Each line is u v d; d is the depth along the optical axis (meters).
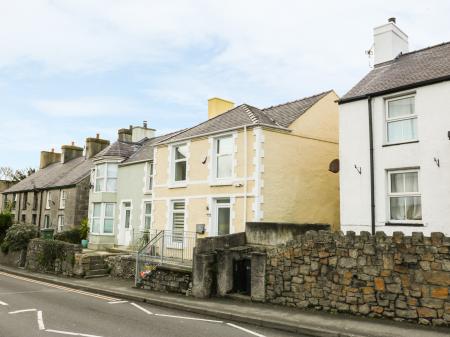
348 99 14.53
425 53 15.55
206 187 17.06
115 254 19.14
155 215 19.59
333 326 8.61
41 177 38.62
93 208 26.52
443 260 8.42
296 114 17.55
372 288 9.34
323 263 10.20
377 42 17.00
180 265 14.05
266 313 9.92
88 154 33.84
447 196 11.76
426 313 8.55
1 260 23.69
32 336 7.97
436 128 12.23
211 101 21.61
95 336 8.00
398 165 12.98
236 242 13.45
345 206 14.20
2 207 42.16
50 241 19.81
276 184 15.80
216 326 9.16
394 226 12.80
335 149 18.58
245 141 15.87
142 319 9.76
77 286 15.21
